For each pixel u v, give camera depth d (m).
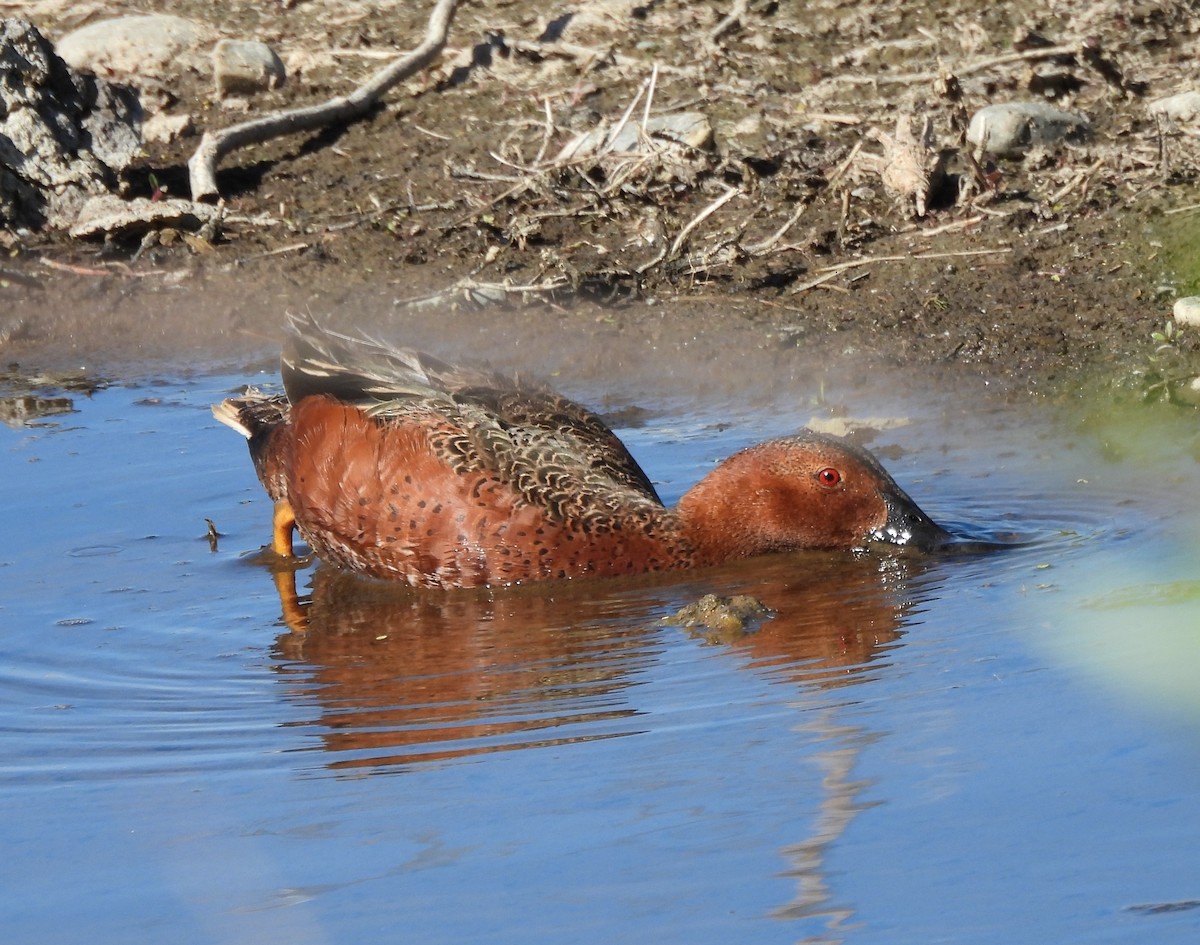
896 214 27.83
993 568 16.48
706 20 34.62
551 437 18.23
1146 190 26.89
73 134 31.39
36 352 26.31
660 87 32.31
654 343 24.97
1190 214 25.95
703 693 13.53
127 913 10.20
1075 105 30.08
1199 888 9.70
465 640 15.61
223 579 17.58
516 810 11.34
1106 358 22.62
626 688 13.84
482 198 29.91
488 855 10.66
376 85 33.09
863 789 11.25
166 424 22.72
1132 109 29.66
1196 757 11.27
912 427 21.41
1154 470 18.92
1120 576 15.63
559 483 17.55
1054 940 9.28
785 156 29.62
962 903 9.71
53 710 13.94
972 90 30.61
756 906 9.81
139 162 32.00
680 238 27.11
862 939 9.43
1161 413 20.61
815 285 26.06
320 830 11.22
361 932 9.81
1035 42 31.81
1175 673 12.75
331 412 17.89
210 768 12.50
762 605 15.80
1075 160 28.30
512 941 9.60
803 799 11.16
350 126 32.81
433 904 10.09
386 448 17.53
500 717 13.30
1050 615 14.68
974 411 21.67
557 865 10.48
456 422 17.69
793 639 14.86
